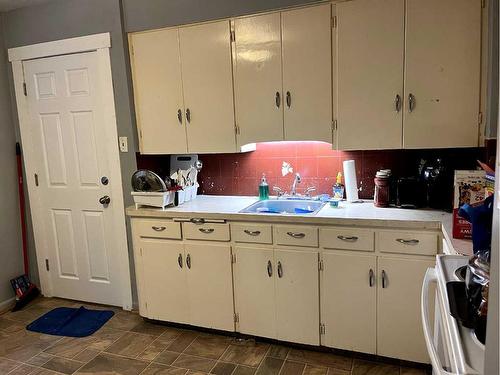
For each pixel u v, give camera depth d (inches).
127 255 118.0
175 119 107.5
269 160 114.4
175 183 110.2
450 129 85.7
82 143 118.1
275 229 92.7
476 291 37.9
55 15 113.0
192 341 103.1
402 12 84.7
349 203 101.5
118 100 110.3
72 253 126.9
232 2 95.9
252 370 89.8
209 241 99.7
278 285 94.9
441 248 80.1
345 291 89.2
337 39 90.2
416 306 83.7
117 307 123.6
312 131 95.8
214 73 101.7
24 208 130.8
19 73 121.6
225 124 103.1
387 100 89.0
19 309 125.1
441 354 45.6
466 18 81.2
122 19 106.2
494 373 25.1
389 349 87.8
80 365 94.4
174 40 103.5
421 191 93.3
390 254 84.2
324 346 94.1
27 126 124.3
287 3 91.7
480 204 56.7
